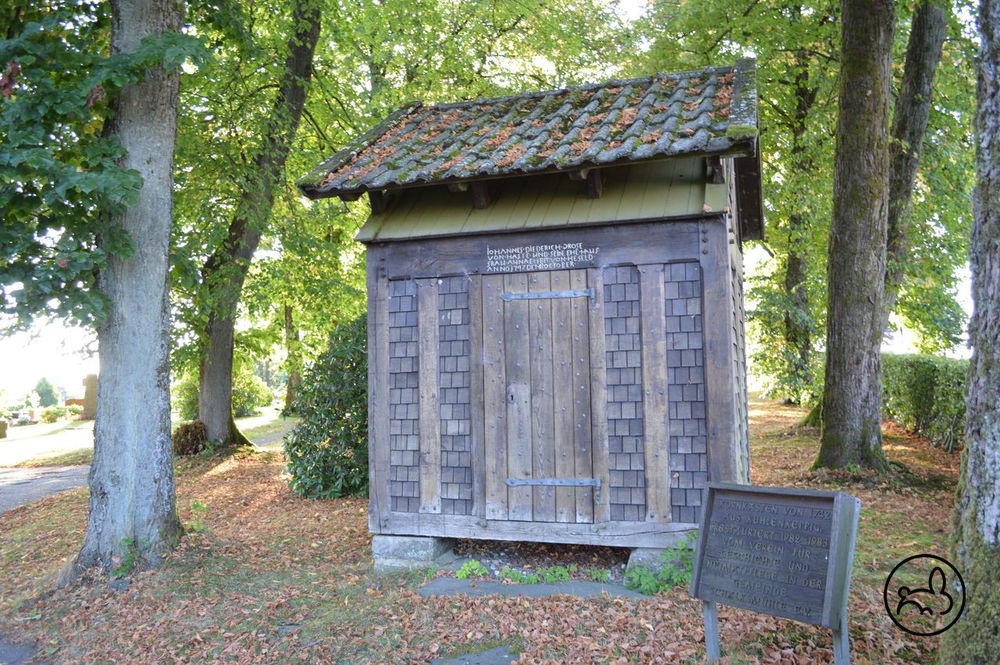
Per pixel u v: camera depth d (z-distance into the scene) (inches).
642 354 255.9
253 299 596.1
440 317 279.9
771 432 648.4
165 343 313.3
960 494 154.2
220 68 512.7
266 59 545.6
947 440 516.1
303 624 237.5
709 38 604.4
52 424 1253.7
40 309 273.7
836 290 419.8
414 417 282.0
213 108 541.3
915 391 597.9
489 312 273.6
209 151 528.7
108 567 291.0
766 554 167.8
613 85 335.9
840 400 417.1
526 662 195.8
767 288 742.5
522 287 270.5
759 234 388.2
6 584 317.4
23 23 313.7
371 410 287.6
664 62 623.8
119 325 301.9
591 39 705.6
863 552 277.9
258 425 987.3
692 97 295.4
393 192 299.9
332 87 633.6
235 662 215.2
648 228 257.8
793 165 621.3
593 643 203.3
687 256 253.0
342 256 765.3
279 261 637.9
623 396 257.8
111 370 302.5
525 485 267.0
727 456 245.1
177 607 258.7
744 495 175.9
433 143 307.0
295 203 625.0
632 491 255.3
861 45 410.6
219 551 311.6
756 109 254.7
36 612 269.3
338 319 689.6
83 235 277.7
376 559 284.2
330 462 448.5
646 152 241.0
